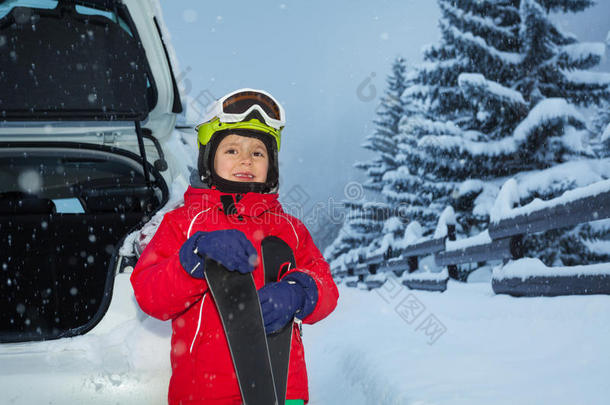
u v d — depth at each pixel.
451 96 14.35
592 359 1.93
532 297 3.55
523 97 13.33
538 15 13.02
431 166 13.90
